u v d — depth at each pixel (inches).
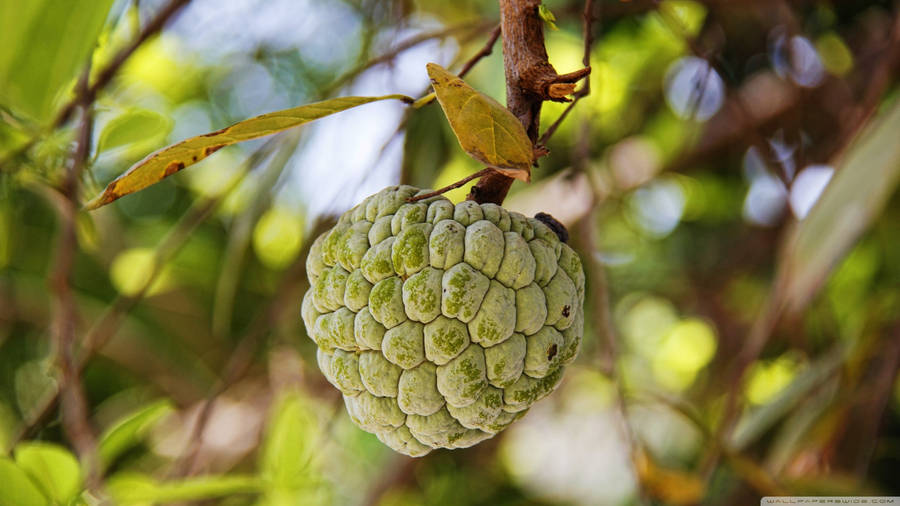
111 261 39.9
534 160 22.0
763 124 36.0
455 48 33.1
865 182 24.9
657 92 37.9
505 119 21.1
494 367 22.3
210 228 41.4
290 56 39.2
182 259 40.3
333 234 23.1
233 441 39.3
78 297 39.4
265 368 41.2
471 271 22.2
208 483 26.2
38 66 23.4
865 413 33.2
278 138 30.0
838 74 34.9
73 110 26.5
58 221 35.2
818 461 34.7
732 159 40.3
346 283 22.7
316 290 23.0
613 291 39.8
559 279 22.7
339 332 22.7
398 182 30.5
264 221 36.8
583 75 22.1
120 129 25.9
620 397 29.3
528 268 22.3
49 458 25.4
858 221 24.7
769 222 39.8
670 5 30.7
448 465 41.6
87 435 28.9
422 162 31.2
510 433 43.9
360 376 22.7
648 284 42.6
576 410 44.7
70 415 29.0
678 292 42.7
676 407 30.0
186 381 42.0
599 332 31.7
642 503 29.9
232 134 21.8
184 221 31.4
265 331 32.0
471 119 21.1
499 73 31.4
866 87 34.0
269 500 28.5
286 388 32.0
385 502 38.2
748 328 40.9
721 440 29.6
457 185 22.7
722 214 42.9
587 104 29.2
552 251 22.8
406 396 22.4
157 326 42.0
